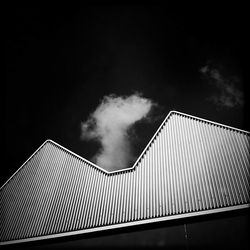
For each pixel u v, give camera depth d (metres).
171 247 6.21
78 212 7.52
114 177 7.80
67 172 8.55
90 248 6.87
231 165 6.76
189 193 6.74
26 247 7.51
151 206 6.89
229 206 6.23
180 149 7.59
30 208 8.19
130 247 6.57
